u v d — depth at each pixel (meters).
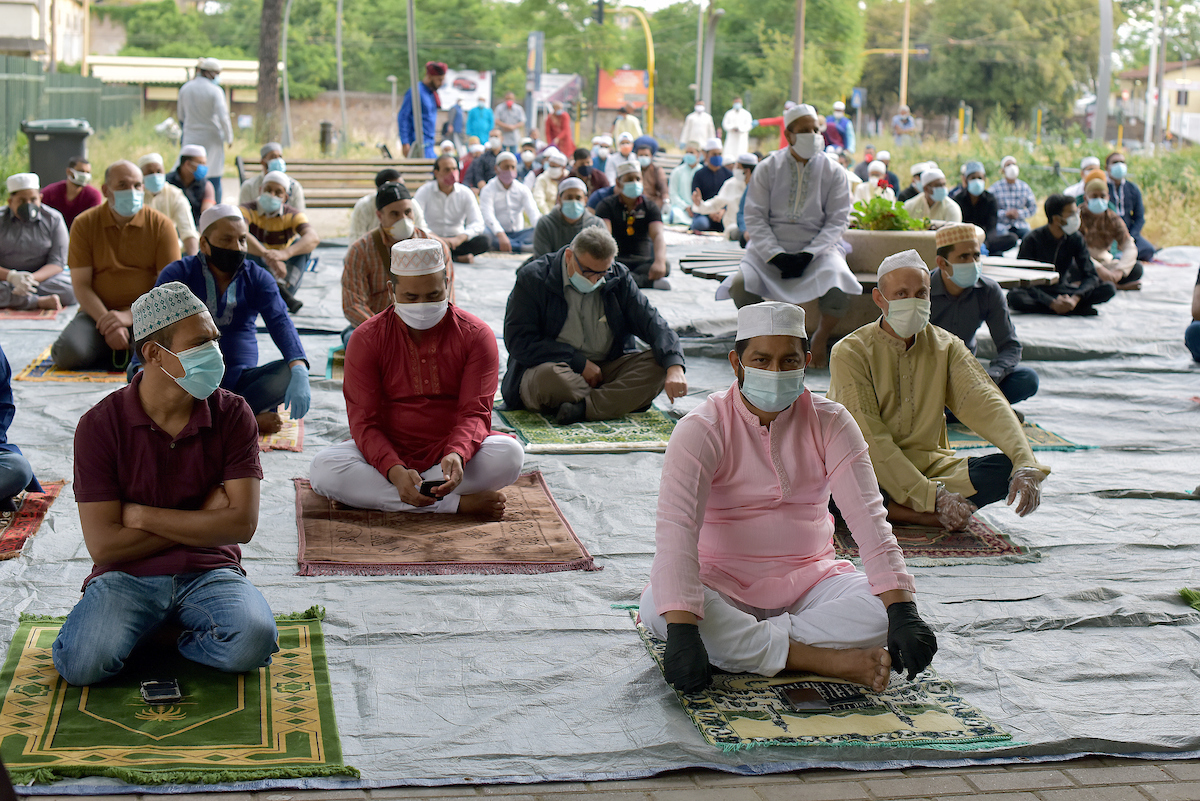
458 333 4.94
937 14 58.72
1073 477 5.84
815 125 7.74
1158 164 21.19
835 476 3.55
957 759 3.18
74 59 52.03
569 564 4.46
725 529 3.63
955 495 4.70
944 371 4.82
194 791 2.88
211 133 15.23
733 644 3.49
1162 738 3.30
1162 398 7.50
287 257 9.79
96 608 3.33
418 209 7.23
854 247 8.34
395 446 4.98
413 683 3.51
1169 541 4.94
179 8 65.12
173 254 7.23
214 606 3.42
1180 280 12.84
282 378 5.92
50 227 9.29
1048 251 10.30
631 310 6.60
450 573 4.34
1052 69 55.16
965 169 13.11
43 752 2.97
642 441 6.16
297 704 3.31
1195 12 65.75
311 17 55.72
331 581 4.22
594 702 3.43
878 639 3.46
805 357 3.49
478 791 2.97
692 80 55.12
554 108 25.66
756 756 3.14
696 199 16.98
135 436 3.39
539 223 9.48
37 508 4.80
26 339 8.03
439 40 55.47
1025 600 4.25
